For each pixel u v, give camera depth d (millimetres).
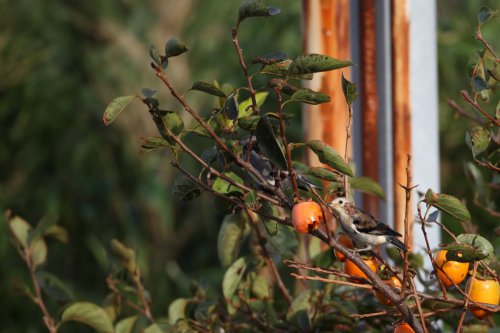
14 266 14680
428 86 7863
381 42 7848
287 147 7004
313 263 7535
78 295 15664
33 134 16078
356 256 7086
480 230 12820
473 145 7199
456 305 7238
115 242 7715
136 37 16312
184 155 15398
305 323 7488
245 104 7430
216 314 7609
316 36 7816
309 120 7848
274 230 7148
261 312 7602
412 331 7109
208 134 7148
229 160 7168
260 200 7148
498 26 14383
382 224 7285
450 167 15133
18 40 16250
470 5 14555
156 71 7039
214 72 15578
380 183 7859
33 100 16016
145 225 16562
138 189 15875
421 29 7852
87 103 16281
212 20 16125
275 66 7055
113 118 7062
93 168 16406
